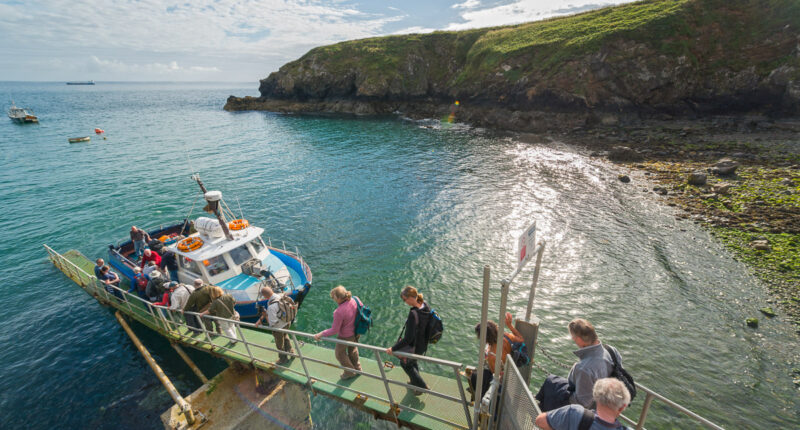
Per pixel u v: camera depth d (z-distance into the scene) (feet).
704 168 106.42
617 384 10.58
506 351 18.24
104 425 34.12
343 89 283.38
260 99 327.26
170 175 117.29
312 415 33.37
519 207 86.53
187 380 38.70
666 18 171.53
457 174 115.65
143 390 37.93
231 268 45.24
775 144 120.88
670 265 59.88
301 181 110.01
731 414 34.47
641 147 136.67
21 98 649.61
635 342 43.86
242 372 31.83
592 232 72.43
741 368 39.65
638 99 171.22
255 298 43.45
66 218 84.17
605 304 51.06
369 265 62.03
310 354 30.89
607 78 174.91
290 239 71.92
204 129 212.02
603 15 214.90
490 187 102.12
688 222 74.64
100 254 68.54
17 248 70.38
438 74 275.18
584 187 99.30
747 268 57.77
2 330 47.52
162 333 39.04
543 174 112.98
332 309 50.85
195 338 35.40
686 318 47.78
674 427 33.40
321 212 85.71
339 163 131.13
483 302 14.43
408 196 95.86
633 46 171.94
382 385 25.31
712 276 56.39
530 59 205.98
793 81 144.46
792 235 65.21
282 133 194.08
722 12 171.73
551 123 181.68
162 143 170.60
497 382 16.71
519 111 196.95
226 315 33.47
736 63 162.40
